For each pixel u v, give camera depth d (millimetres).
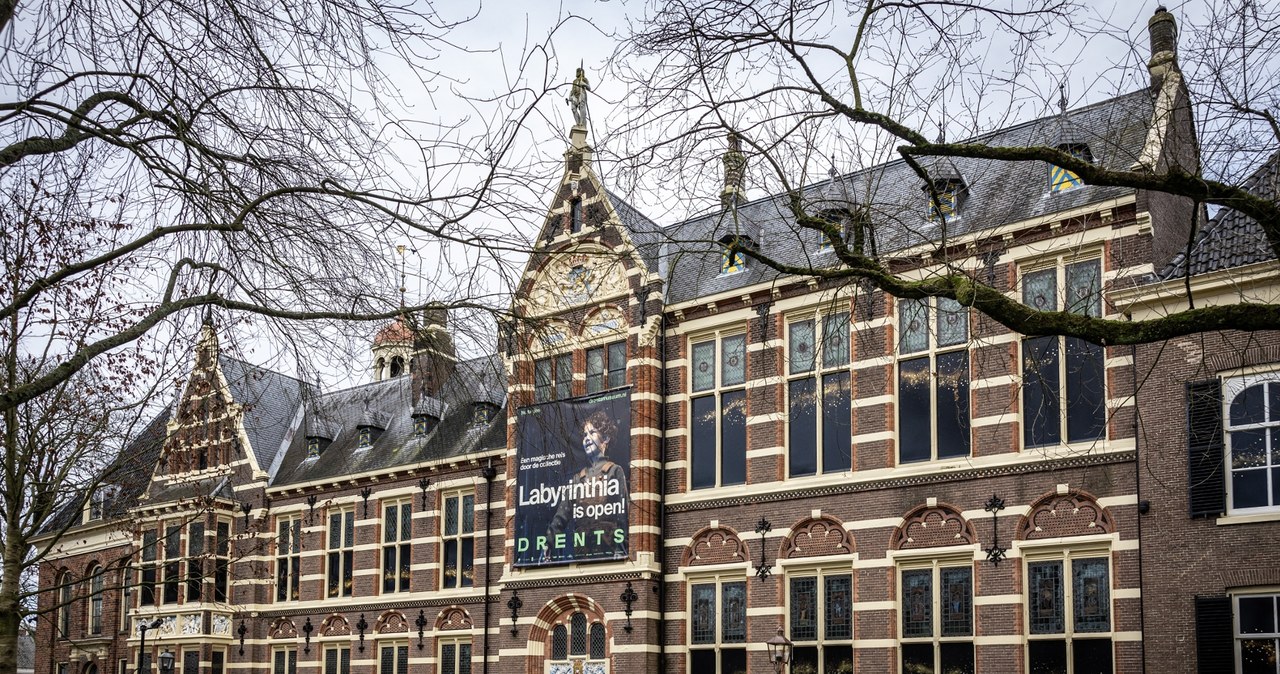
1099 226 22750
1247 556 19672
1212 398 19750
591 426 29203
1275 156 12641
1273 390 19984
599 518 28609
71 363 9773
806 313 26766
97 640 43344
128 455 24172
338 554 38062
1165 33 23641
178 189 11039
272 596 39406
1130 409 21875
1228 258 20859
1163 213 23031
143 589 41219
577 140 30812
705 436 28188
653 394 28594
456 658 33812
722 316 28031
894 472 24578
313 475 39344
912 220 25891
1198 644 19844
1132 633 21156
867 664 24250
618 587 27969
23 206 11102
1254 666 19422
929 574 23953
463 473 34812
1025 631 22500
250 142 10984
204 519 40000
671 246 30125
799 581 25812
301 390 12188
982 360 22891
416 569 35375
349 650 36906
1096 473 22078
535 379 12992
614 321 29766
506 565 30578
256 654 39219
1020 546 22703
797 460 26438
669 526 28062
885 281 12719
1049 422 22953
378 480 37094
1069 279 23109
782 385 26797
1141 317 21844
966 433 23953
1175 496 20672
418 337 11406
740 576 26781
